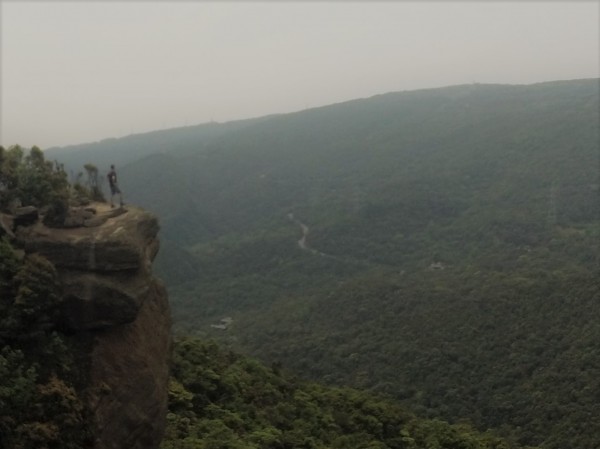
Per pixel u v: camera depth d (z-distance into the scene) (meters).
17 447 11.36
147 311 15.24
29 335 12.66
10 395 11.75
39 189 15.24
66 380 12.70
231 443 20.22
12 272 12.95
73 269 13.45
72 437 12.10
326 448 23.53
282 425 25.66
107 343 13.58
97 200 17.56
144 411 13.85
